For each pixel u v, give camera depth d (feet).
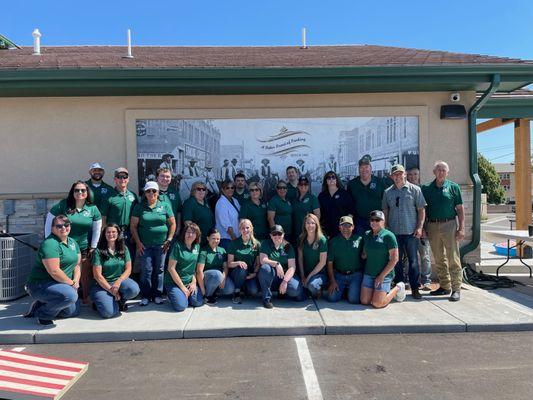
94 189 20.74
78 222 19.19
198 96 24.93
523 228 35.76
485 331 16.88
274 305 19.67
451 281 20.66
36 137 24.45
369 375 13.04
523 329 16.92
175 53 29.89
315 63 22.89
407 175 23.56
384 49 31.73
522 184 35.96
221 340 16.22
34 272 17.24
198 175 25.07
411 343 15.67
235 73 21.85
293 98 25.26
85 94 24.11
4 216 24.35
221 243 21.52
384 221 19.67
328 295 20.22
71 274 17.94
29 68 21.27
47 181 24.53
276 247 19.81
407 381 12.60
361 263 20.11
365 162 21.81
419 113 25.36
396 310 18.78
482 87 24.62
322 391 12.08
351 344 15.64
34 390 11.85
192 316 18.12
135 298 21.34
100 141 24.63
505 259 33.76
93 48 34.12
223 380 12.87
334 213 22.17
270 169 25.32
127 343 16.10
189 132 25.00
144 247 20.15
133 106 24.71
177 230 22.40
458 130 25.53
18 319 18.01
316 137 25.39
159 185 21.49
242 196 23.06
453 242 20.74
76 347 15.75
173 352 15.11
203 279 19.69
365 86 23.56
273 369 13.57
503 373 13.05
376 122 25.44
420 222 20.59
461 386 12.23
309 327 16.67
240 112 25.08
